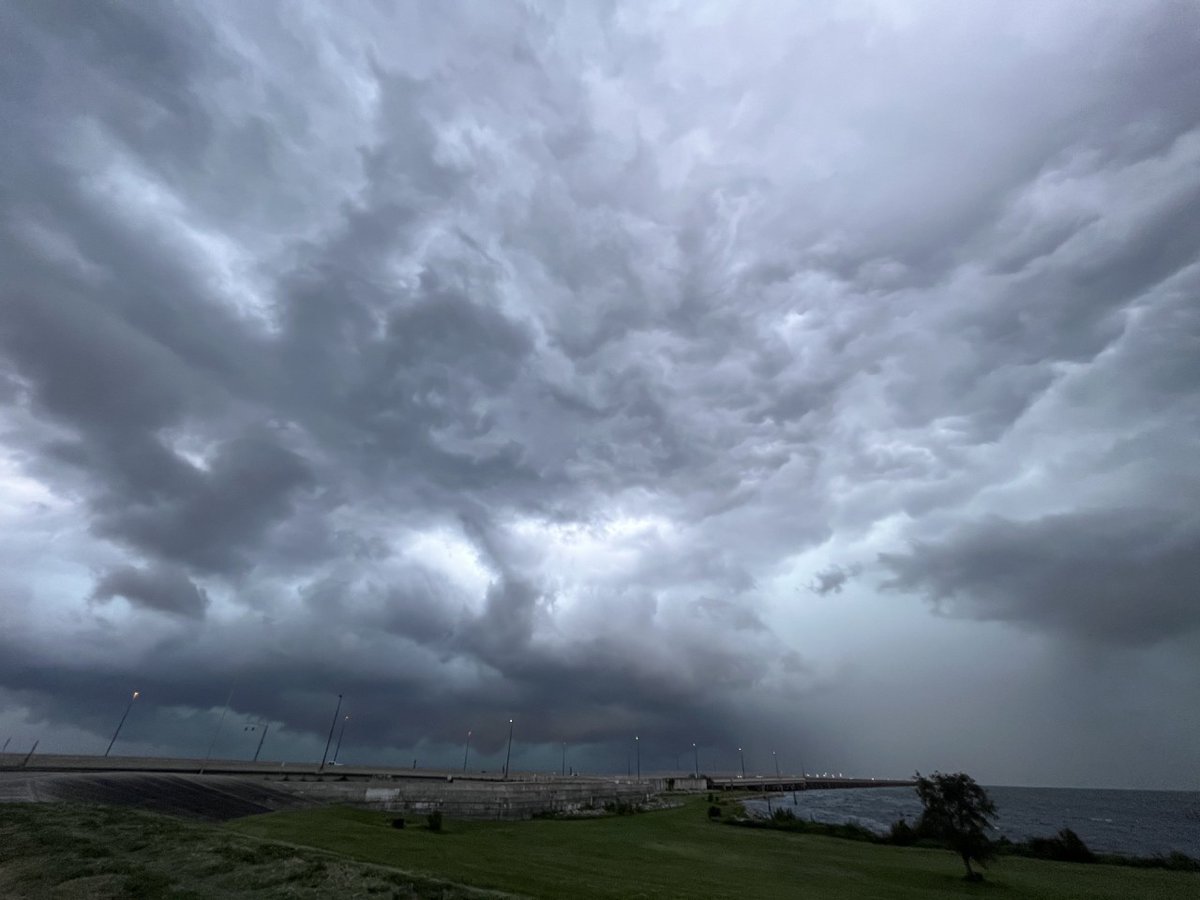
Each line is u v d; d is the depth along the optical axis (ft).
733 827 177.68
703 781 450.30
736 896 72.95
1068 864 133.28
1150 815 476.54
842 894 83.35
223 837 63.67
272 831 81.20
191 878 50.14
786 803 427.33
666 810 223.71
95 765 210.79
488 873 67.31
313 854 58.90
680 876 84.38
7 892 46.11
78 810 73.46
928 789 113.39
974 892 93.76
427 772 348.18
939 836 111.34
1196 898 93.81
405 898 48.85
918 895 88.02
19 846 56.13
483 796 152.25
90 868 50.98
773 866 104.58
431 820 112.27
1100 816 447.42
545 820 160.35
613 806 198.49
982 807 109.19
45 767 192.24
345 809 122.11
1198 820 419.95
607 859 94.43
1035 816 420.77
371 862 61.62
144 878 49.06
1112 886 103.04
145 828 65.72
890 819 291.79
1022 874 112.78
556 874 73.41
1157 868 130.21
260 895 47.21
